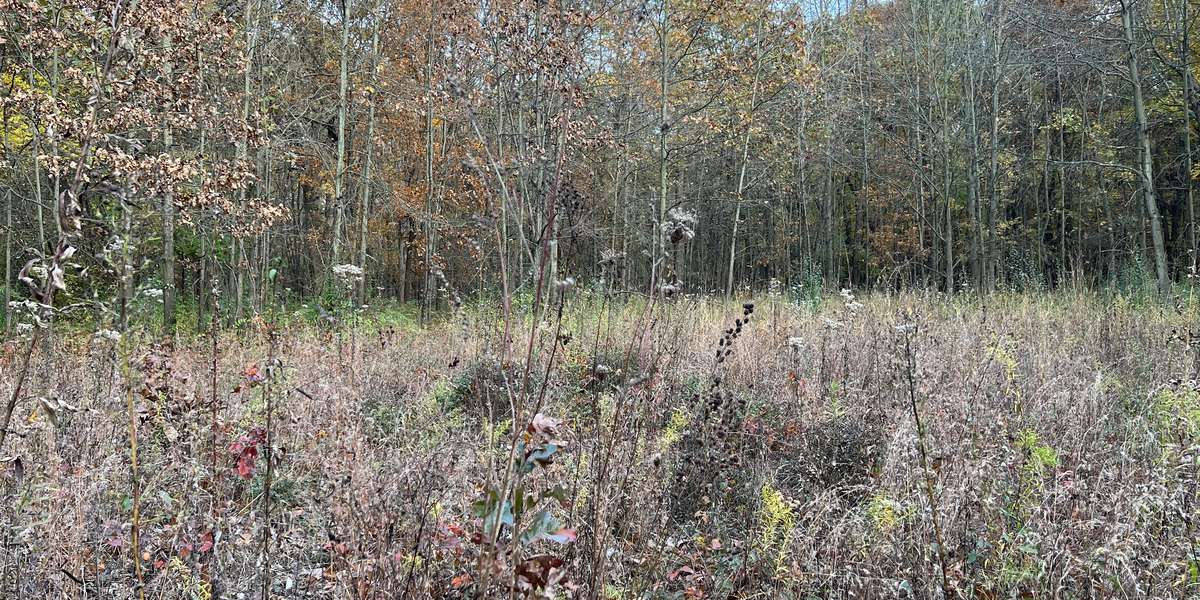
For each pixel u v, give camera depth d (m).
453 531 2.66
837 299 12.62
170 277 12.32
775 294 13.53
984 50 19.53
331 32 17.47
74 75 6.86
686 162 21.23
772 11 14.05
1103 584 2.53
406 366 7.07
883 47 24.34
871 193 27.17
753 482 3.82
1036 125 23.31
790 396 5.53
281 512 3.44
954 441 3.57
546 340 5.14
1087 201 24.44
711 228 30.27
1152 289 12.07
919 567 2.82
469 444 3.59
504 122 13.70
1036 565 2.75
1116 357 6.69
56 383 5.05
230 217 10.22
